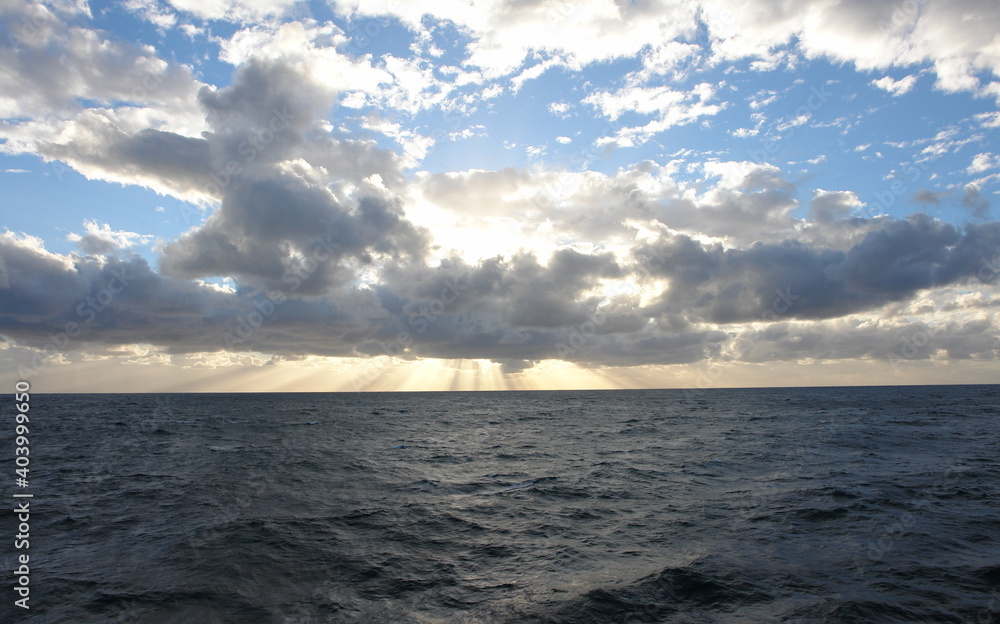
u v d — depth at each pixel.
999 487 18.19
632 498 17.81
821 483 19.31
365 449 32.97
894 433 38.00
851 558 11.20
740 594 9.35
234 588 9.95
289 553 12.04
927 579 9.94
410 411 84.88
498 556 11.86
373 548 12.44
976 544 12.05
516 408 94.06
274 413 77.25
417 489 19.83
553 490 19.33
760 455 27.52
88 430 47.44
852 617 8.32
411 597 9.52
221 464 26.27
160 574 10.66
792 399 115.38
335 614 8.80
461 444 36.06
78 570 10.91
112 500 17.83
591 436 40.81
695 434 40.31
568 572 10.75
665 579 10.13
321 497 18.36
